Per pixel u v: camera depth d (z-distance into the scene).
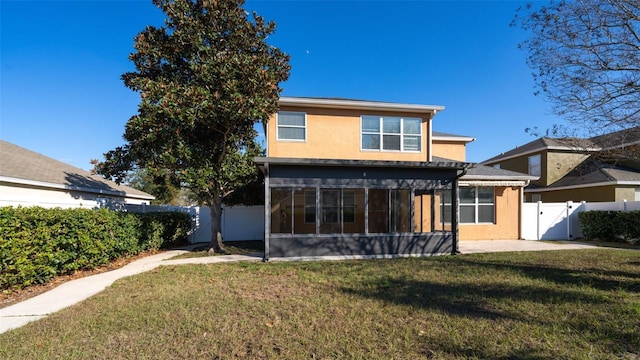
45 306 5.83
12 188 10.27
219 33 11.53
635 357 3.72
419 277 7.79
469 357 3.74
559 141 8.77
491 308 5.43
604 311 5.23
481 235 15.52
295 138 13.73
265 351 3.92
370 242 11.16
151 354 3.87
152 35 11.45
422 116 14.76
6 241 6.43
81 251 8.48
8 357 3.81
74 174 14.27
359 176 11.20
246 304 5.73
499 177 15.44
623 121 7.75
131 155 11.25
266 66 11.47
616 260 9.98
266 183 10.57
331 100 13.54
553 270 8.48
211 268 9.18
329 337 4.31
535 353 3.82
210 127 11.09
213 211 12.79
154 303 5.80
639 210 13.86
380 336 4.33
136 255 11.58
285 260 10.52
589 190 19.41
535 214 16.16
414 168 11.55
